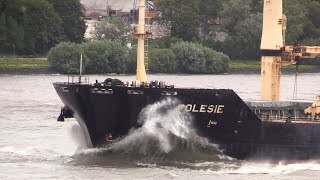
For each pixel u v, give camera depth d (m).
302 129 67.00
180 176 61.41
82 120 66.75
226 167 65.06
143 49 68.94
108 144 66.81
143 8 68.69
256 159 66.81
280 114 69.31
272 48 70.69
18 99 122.19
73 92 65.50
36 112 104.12
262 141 66.69
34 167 64.75
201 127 65.75
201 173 62.69
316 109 69.00
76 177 60.81
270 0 70.62
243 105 65.31
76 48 187.00
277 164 67.00
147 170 63.16
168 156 66.06
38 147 74.31
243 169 64.75
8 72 184.75
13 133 83.94
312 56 71.19
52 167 64.56
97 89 64.81
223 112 65.38
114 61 188.75
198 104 64.88
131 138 66.00
